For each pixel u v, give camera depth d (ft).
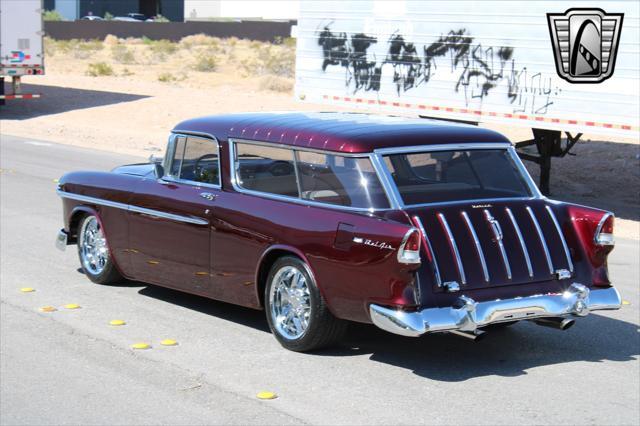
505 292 21.36
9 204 45.11
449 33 52.75
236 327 25.16
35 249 34.81
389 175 21.52
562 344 24.50
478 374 21.66
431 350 23.54
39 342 23.50
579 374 21.88
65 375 21.06
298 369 21.66
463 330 20.84
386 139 22.03
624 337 25.34
